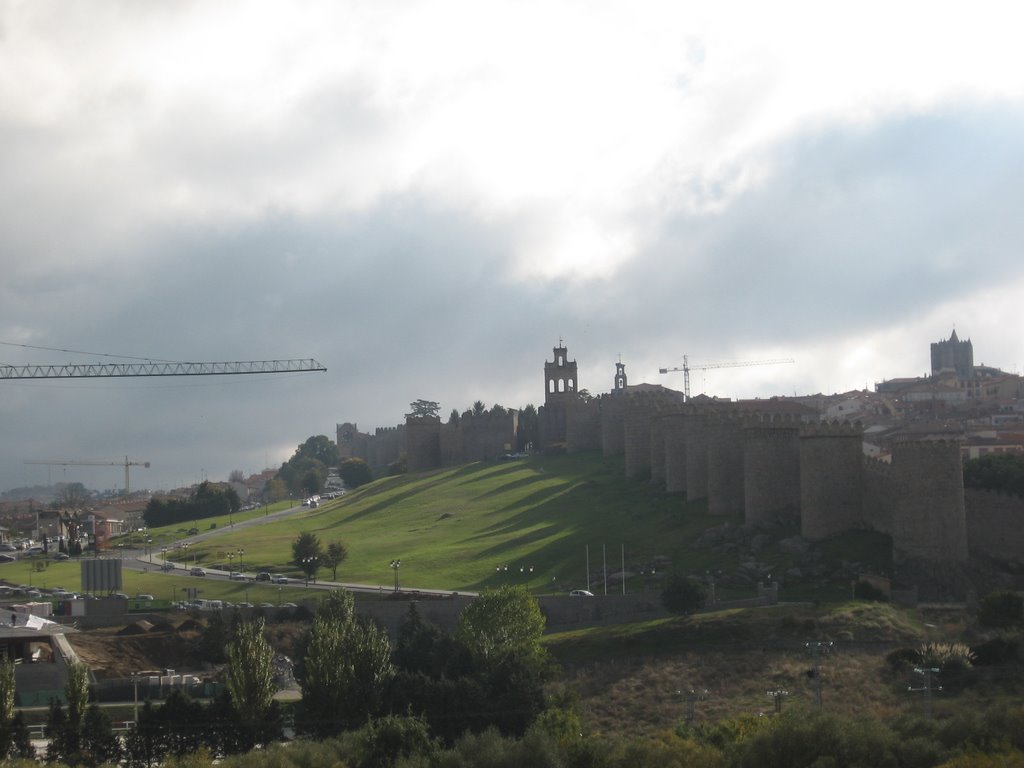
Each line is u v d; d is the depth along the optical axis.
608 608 144.12
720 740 96.88
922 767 84.94
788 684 115.19
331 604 141.62
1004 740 86.00
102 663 139.12
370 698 111.25
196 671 141.62
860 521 155.88
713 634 127.69
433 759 93.69
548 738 93.12
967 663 112.50
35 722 119.75
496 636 127.94
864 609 128.50
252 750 100.75
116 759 103.44
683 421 199.00
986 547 147.88
